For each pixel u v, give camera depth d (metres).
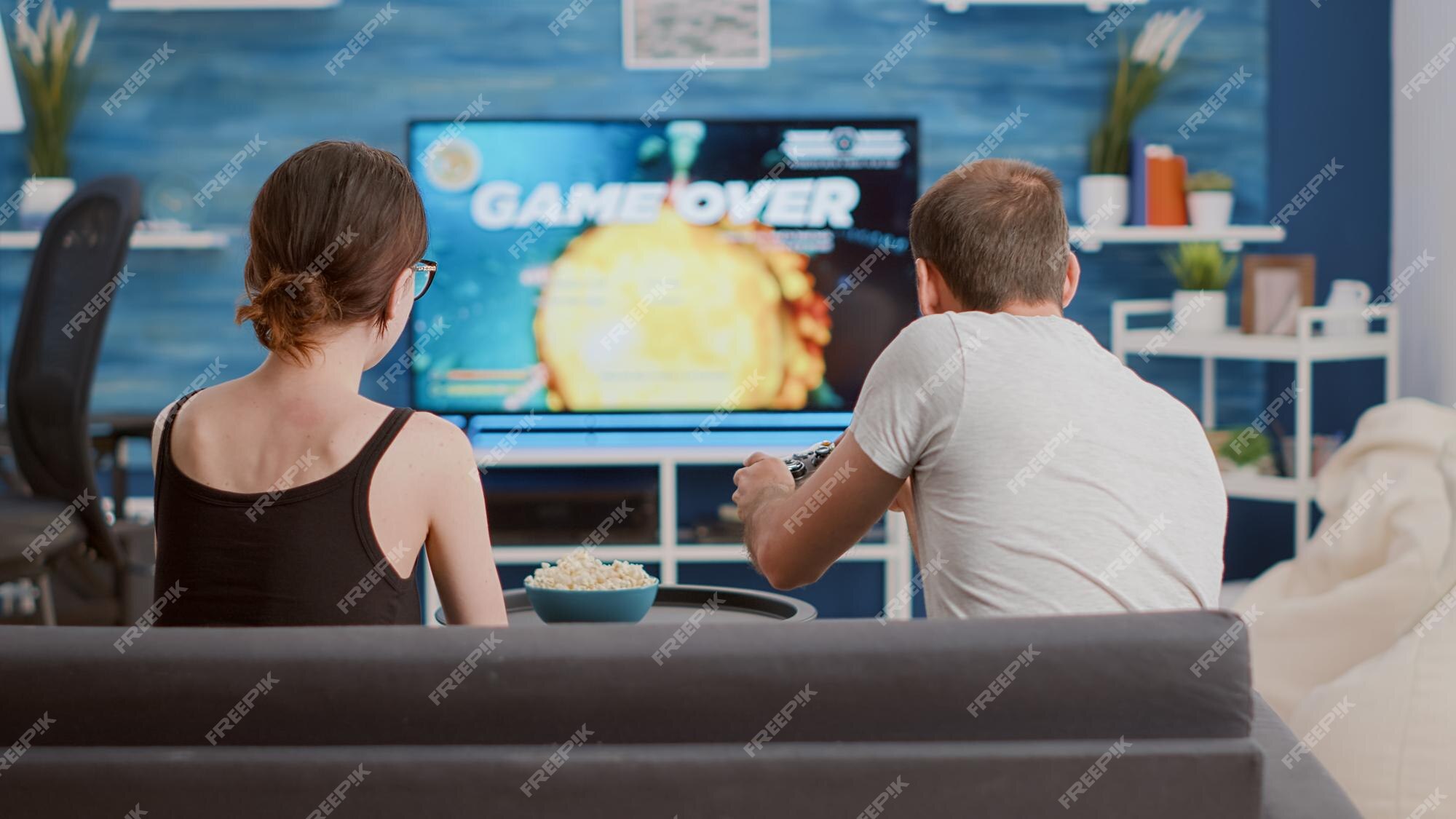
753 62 4.02
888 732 0.98
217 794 0.95
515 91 4.04
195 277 4.04
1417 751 1.99
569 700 0.97
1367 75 4.06
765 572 1.51
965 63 4.08
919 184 4.07
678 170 3.98
